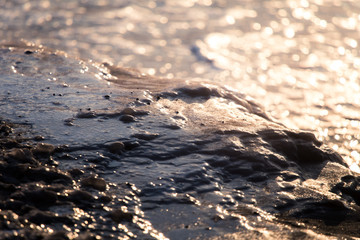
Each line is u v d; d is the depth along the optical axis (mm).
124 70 9672
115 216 4711
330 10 28188
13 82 8250
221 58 20750
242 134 6582
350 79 16641
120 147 6016
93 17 27750
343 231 4926
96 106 7312
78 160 5715
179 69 19734
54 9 29109
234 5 30953
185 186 5391
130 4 31078
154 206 5000
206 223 4777
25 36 23484
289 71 18141
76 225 4520
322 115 12633
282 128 6906
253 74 18172
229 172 5828
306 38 23203
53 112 7016
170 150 6086
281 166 6070
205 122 6961
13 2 30484
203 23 27047
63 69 9219
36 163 5414
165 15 28859
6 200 4645
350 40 22500
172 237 4523
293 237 4586
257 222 4859
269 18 27547
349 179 6074
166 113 7215
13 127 6449
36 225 4402
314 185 5781
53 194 4812
